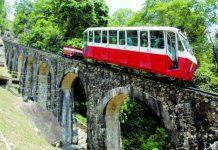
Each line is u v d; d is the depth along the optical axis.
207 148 12.16
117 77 17.02
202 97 12.50
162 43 14.52
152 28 15.12
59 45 35.28
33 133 11.97
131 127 26.62
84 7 33.66
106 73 17.95
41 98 29.27
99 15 35.50
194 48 24.52
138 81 15.53
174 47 14.12
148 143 24.58
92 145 18.80
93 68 19.28
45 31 36.47
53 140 13.52
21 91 34.25
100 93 18.36
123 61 16.84
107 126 18.30
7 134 9.58
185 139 12.95
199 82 22.22
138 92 15.44
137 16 28.11
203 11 24.08
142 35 15.66
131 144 25.94
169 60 14.24
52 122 14.39
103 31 18.84
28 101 15.73
